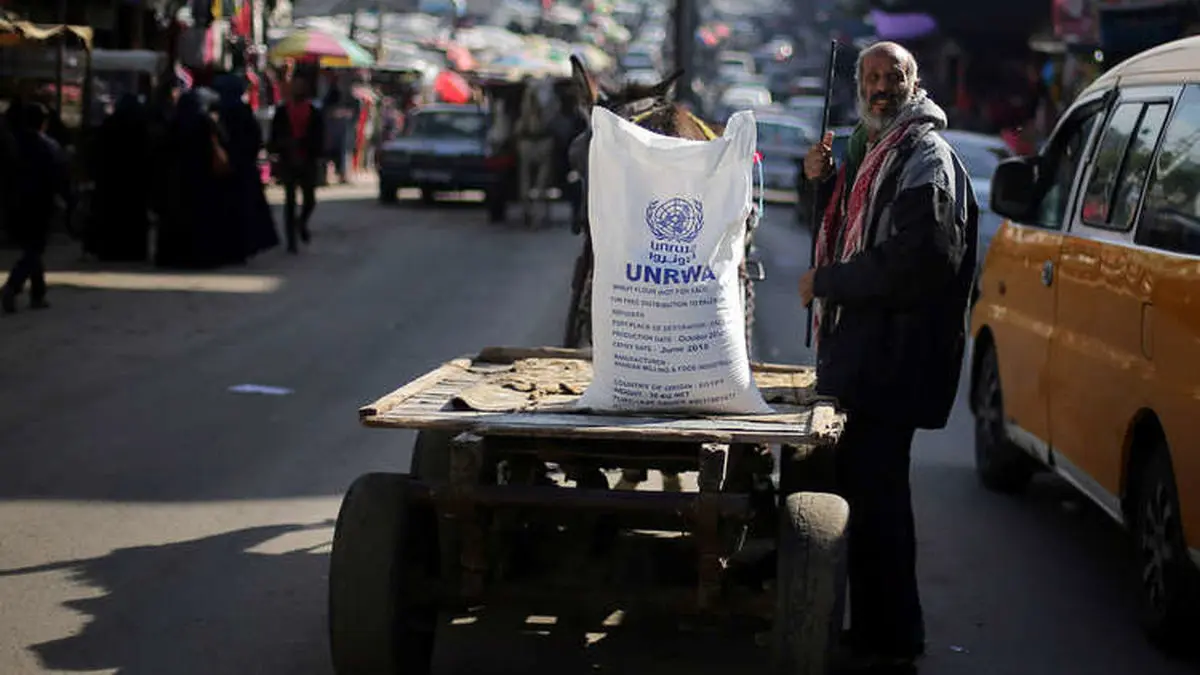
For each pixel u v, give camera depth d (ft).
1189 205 19.16
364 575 15.44
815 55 226.79
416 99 141.49
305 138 65.31
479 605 16.28
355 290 53.11
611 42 306.96
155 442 29.37
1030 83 101.30
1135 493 20.44
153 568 21.72
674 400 16.15
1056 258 23.93
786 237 75.61
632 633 19.47
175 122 57.67
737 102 167.02
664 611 15.99
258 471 27.30
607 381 16.24
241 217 58.95
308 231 68.39
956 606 21.15
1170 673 18.67
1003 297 26.91
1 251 61.00
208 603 20.29
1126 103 23.03
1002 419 26.96
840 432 15.65
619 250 16.05
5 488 25.77
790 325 46.65
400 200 97.66
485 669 18.16
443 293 52.60
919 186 16.55
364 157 128.26
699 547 15.19
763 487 20.33
